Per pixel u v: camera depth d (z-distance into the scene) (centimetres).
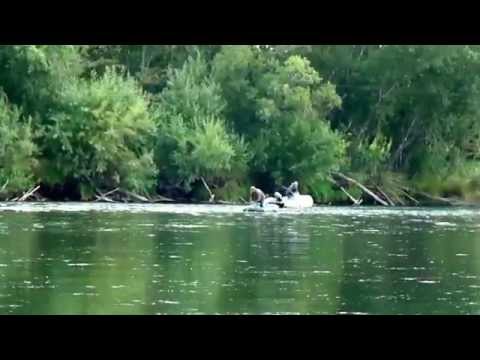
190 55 14725
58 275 4469
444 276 4666
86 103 12600
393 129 15250
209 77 14312
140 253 5400
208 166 13200
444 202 14662
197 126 13362
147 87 14750
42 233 6556
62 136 12531
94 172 12675
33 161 12338
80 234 6519
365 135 15188
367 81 15312
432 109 15088
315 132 13925
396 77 15100
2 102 12400
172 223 7831
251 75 14375
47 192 12650
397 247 5978
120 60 14962
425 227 7888
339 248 5869
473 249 5894
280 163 13975
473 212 11012
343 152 14025
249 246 5888
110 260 5053
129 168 12762
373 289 4225
